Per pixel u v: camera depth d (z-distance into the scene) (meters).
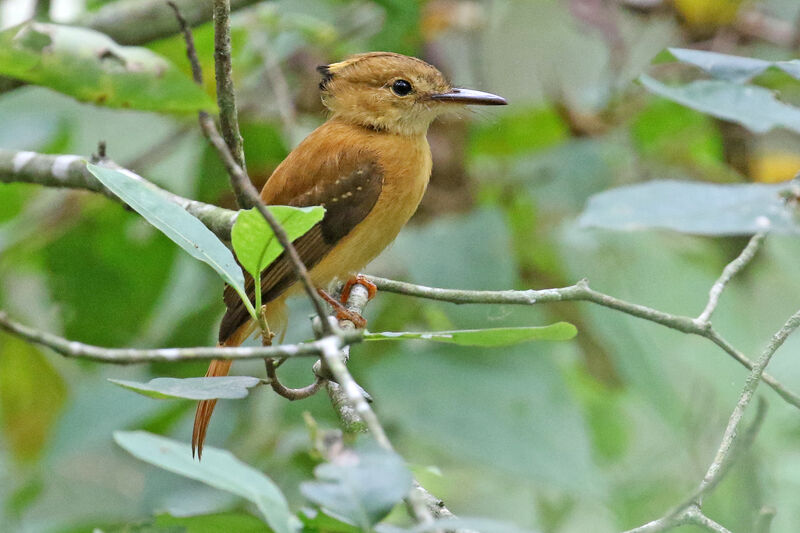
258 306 5.69
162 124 12.91
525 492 11.33
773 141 12.03
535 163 11.63
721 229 7.12
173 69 5.42
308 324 10.03
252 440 10.32
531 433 9.27
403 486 4.42
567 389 9.45
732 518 8.74
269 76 11.55
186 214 5.67
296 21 11.27
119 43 9.61
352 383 4.84
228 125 6.56
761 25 12.13
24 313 11.84
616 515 10.30
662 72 11.77
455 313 9.69
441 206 11.20
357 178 9.01
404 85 9.41
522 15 13.34
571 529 10.87
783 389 7.04
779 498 9.26
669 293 10.52
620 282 10.65
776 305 11.47
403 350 10.08
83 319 11.43
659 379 9.91
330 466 4.48
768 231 7.11
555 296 7.37
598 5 11.78
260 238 5.47
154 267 11.34
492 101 9.45
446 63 12.20
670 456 10.87
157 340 10.86
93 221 11.30
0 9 10.88
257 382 5.40
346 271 9.08
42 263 11.70
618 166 12.05
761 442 9.65
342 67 9.77
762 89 7.62
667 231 11.84
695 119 12.12
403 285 8.81
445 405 9.39
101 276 11.40
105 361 4.71
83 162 8.23
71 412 9.71
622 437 11.26
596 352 11.15
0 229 11.53
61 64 5.48
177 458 5.84
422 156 9.51
